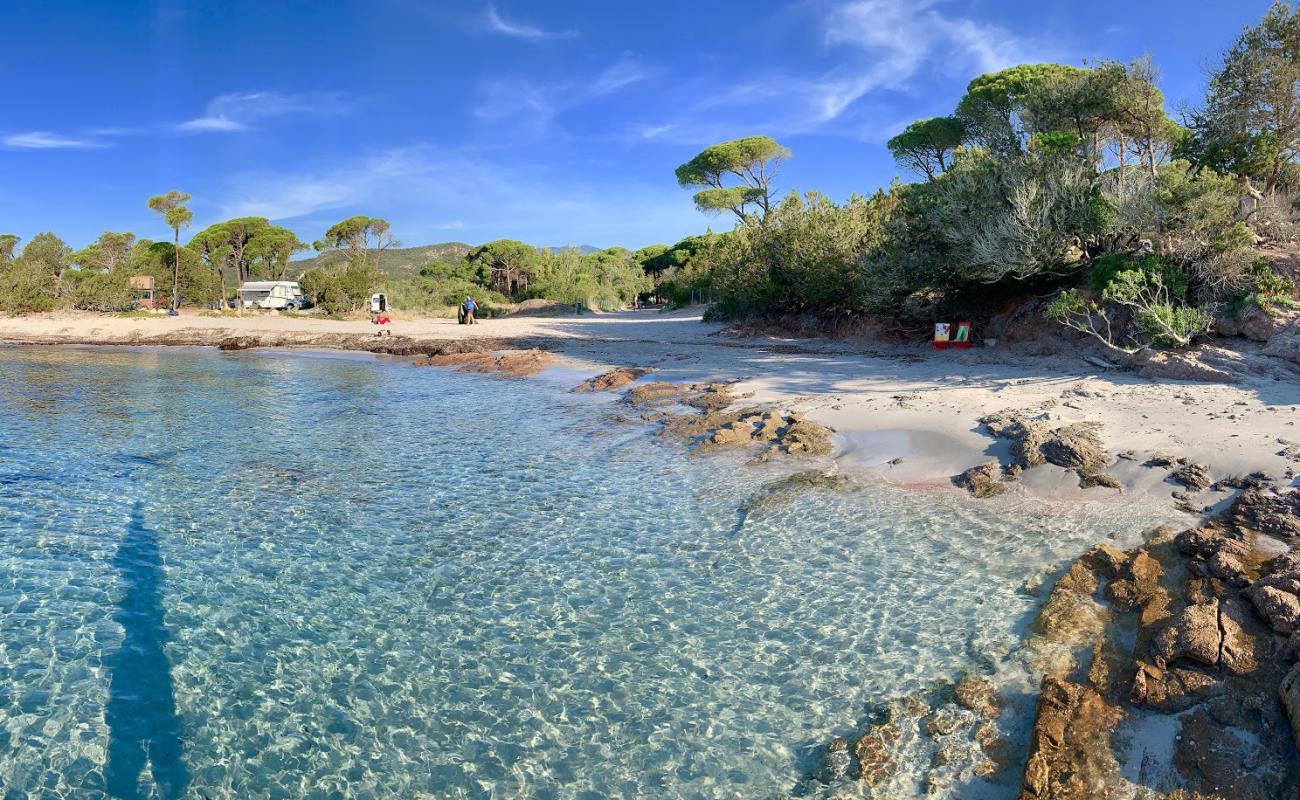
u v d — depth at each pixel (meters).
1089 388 12.93
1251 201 17.94
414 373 24.36
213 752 5.21
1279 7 16.91
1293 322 13.35
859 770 4.75
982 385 14.57
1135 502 8.33
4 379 23.11
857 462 10.95
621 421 14.92
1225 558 6.25
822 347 24.47
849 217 28.36
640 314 53.97
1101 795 4.25
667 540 8.69
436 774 4.96
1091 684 5.26
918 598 6.84
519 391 19.64
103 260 67.56
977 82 32.84
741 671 5.92
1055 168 18.38
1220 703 4.74
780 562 7.87
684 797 4.65
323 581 7.86
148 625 6.94
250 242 75.31
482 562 8.25
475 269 93.50
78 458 12.87
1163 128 20.09
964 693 5.36
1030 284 19.53
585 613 7.01
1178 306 14.88
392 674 6.12
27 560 8.38
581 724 5.41
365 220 79.06
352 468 12.15
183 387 21.30
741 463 11.50
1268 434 9.30
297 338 35.97
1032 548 7.63
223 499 10.57
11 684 5.95
